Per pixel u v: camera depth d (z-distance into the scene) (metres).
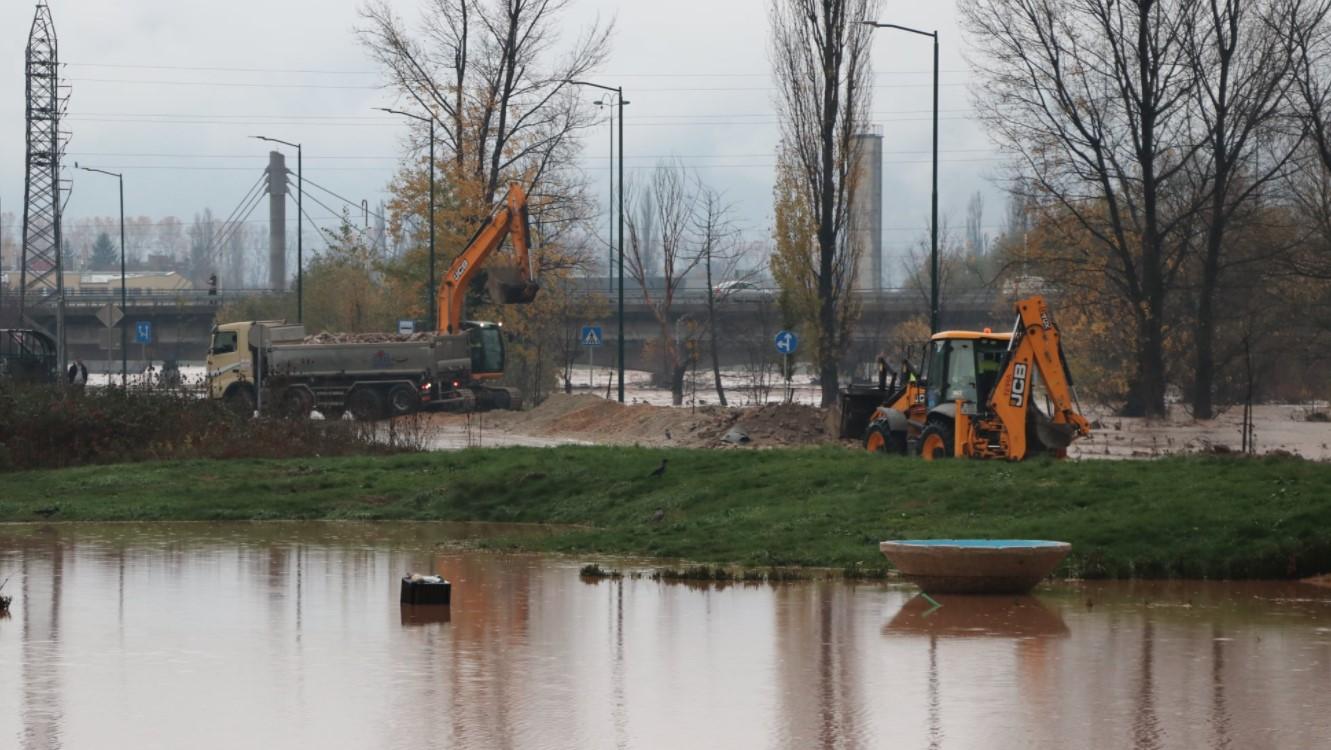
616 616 37.31
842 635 34.50
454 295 133.25
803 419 94.62
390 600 39.97
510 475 65.00
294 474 69.62
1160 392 124.25
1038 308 62.72
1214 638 33.84
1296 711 26.72
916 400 72.56
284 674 30.22
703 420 98.75
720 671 30.48
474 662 31.52
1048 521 47.16
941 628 35.34
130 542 53.56
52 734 25.30
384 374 125.75
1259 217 129.12
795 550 47.78
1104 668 30.52
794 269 141.50
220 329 127.69
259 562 48.06
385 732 25.41
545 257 156.88
